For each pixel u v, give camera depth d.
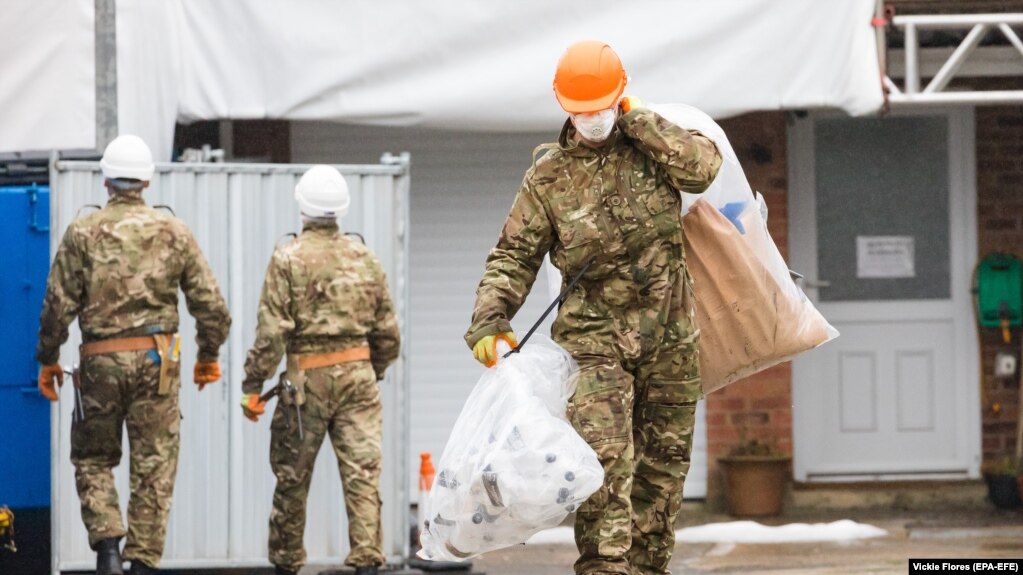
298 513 16.36
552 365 10.59
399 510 18.22
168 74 20.16
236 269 17.94
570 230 10.61
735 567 18.78
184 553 17.95
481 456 10.13
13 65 19.11
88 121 19.09
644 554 11.09
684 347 10.77
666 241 10.67
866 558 19.19
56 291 15.56
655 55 19.94
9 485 17.72
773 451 22.56
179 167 17.83
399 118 20.27
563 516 10.23
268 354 15.88
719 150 10.68
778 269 11.81
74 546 17.62
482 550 10.41
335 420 16.42
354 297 16.22
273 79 20.34
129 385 15.62
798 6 19.78
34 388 17.69
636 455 11.02
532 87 20.09
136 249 15.62
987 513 22.61
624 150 10.62
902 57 21.62
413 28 20.17
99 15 19.03
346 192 16.33
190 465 17.95
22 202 17.67
